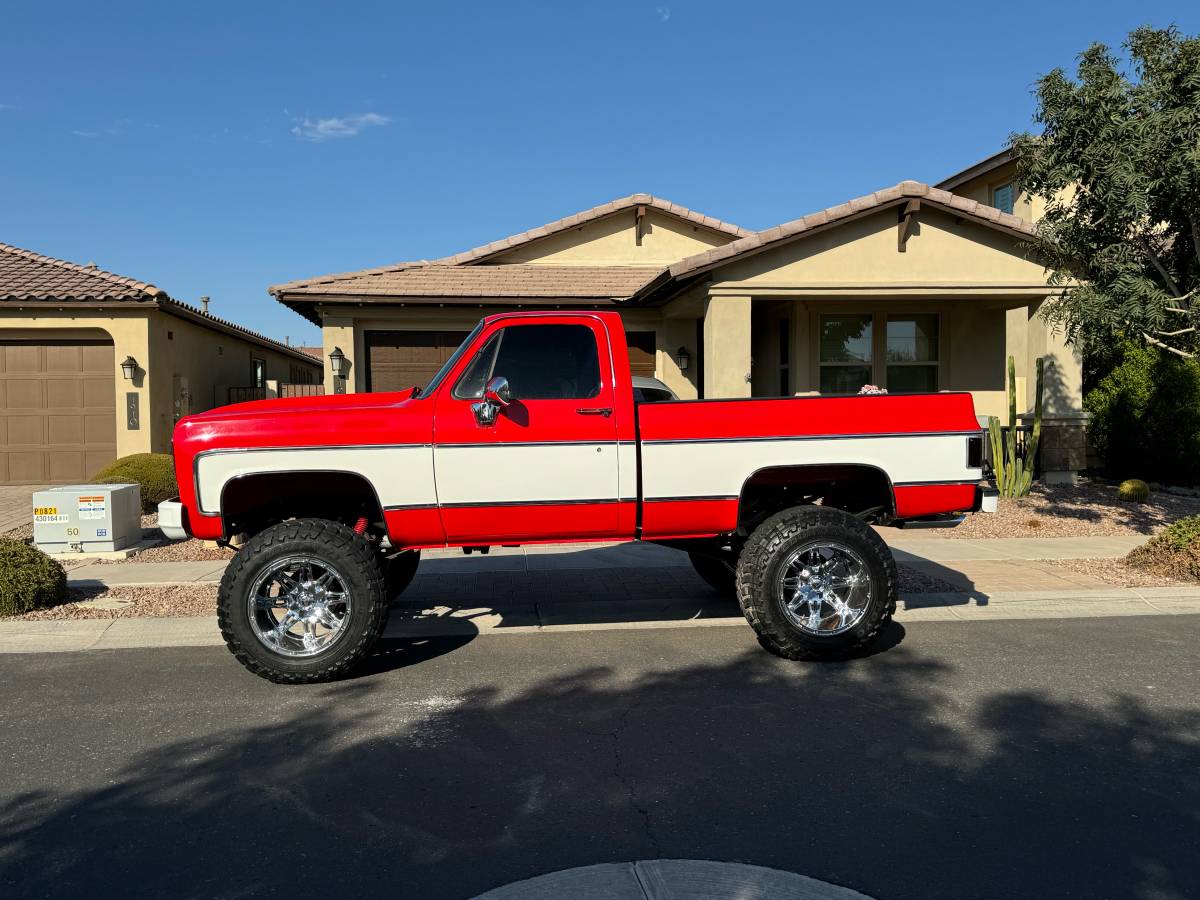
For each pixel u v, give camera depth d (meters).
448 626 6.85
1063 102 8.30
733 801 3.78
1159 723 4.67
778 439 5.93
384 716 4.89
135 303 15.05
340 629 5.46
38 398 15.74
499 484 5.75
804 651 5.74
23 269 15.89
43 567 7.46
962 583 8.08
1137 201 7.80
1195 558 8.15
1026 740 4.45
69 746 4.49
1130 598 7.64
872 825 3.55
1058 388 14.18
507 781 4.01
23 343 15.70
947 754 4.27
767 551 5.72
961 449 6.07
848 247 13.20
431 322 15.38
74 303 14.88
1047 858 3.28
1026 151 8.87
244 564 5.38
